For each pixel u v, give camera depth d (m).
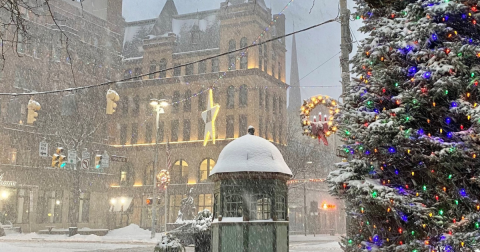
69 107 53.31
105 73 65.38
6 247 23.97
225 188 12.38
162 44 68.75
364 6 9.55
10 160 52.31
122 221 64.81
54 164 29.36
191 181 62.72
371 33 8.84
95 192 61.88
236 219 12.10
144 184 65.75
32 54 54.59
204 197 61.47
